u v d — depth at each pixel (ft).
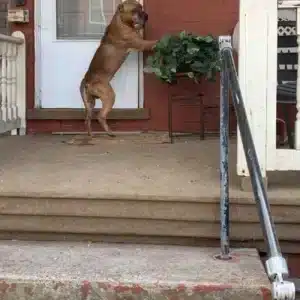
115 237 11.25
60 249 10.67
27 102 20.42
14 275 9.18
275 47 10.77
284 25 12.23
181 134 20.04
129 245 11.07
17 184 11.71
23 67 20.01
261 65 10.81
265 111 10.88
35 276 9.14
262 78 10.83
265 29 10.74
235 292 8.77
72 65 20.31
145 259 10.05
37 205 11.16
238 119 9.11
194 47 17.57
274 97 10.86
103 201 11.04
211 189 11.32
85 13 20.15
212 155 15.70
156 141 18.28
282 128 14.15
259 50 10.78
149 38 19.97
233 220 10.85
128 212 11.03
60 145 17.65
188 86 20.03
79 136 19.52
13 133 20.11
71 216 11.16
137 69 20.13
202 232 10.98
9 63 19.11
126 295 8.91
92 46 20.20
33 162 14.57
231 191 11.08
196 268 9.54
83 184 11.78
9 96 19.17
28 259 10.00
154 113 20.22
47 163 14.42
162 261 9.93
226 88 9.83
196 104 20.12
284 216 10.75
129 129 20.25
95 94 18.63
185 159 15.06
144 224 11.09
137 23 18.30
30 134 20.22
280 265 7.33
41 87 20.40
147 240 11.22
